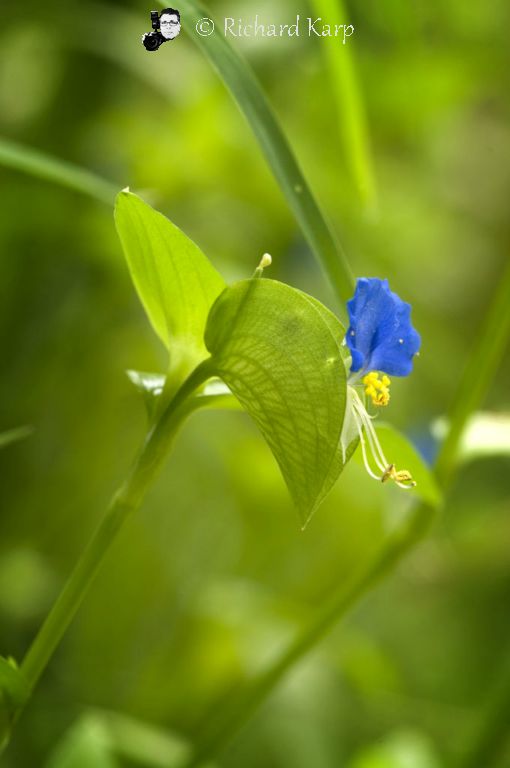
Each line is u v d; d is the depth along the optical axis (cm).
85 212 35
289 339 21
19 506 37
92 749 29
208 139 38
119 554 38
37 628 36
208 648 37
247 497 39
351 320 22
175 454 39
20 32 37
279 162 25
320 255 25
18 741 34
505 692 30
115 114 37
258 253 40
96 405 38
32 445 36
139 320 38
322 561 41
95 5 37
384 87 40
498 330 27
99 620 38
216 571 40
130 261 22
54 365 37
